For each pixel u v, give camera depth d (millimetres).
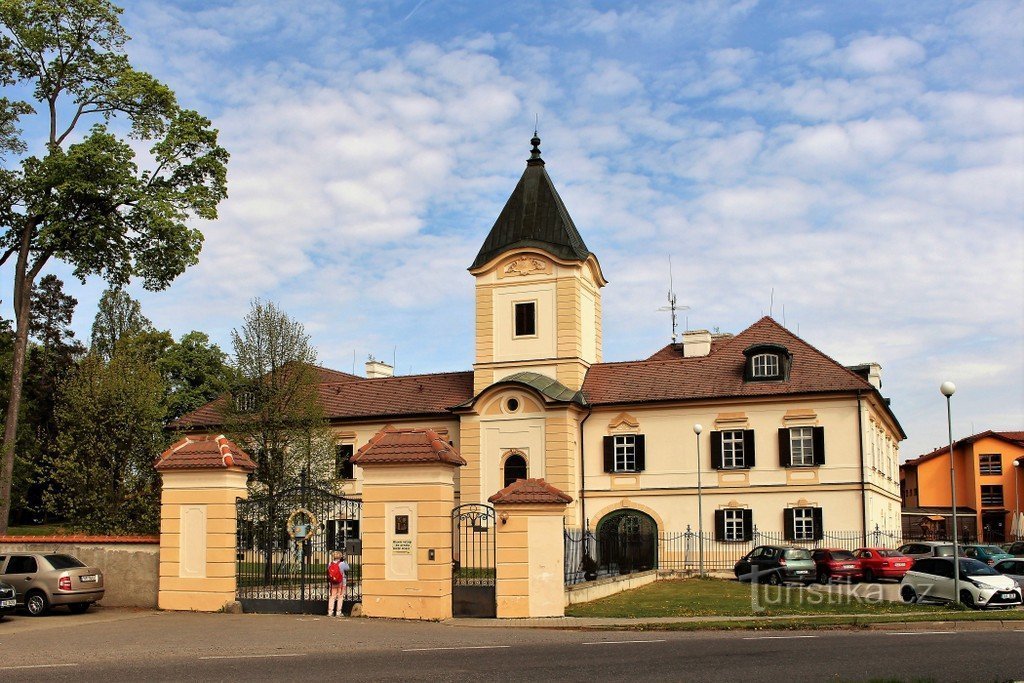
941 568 31812
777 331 53938
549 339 52812
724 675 16594
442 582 26266
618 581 36969
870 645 20625
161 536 28969
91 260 42781
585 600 31781
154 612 28094
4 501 39906
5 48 41594
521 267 53625
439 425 54812
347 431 56594
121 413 41531
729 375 51969
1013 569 35344
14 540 30125
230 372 44750
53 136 43031
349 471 56250
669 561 50906
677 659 18594
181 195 42625
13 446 40844
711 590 38000
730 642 21438
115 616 27109
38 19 41469
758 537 49688
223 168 44375
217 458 28469
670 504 51375
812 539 48906
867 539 48094
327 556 34438
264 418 43625
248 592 29797
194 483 28719
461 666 17859
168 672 17438
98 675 17141
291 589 30359
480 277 54344
